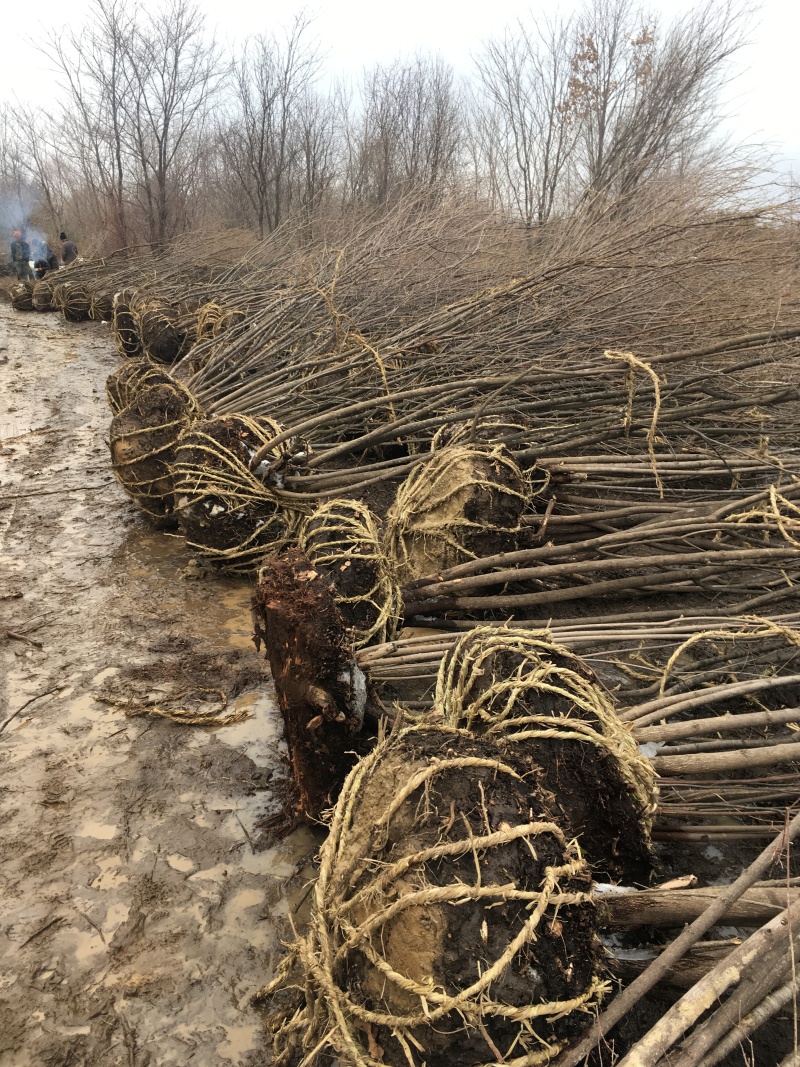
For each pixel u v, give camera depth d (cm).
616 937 209
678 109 1044
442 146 1386
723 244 509
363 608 326
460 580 347
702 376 404
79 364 996
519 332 579
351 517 358
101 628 385
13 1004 201
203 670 353
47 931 222
